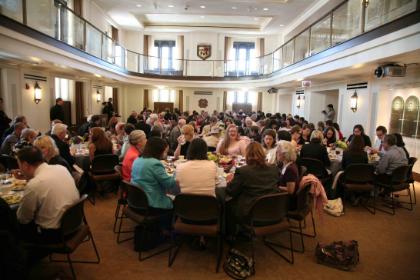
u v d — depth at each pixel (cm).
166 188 319
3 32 505
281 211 303
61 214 256
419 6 450
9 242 193
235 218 330
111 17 1454
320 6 1117
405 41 479
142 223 310
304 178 353
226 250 346
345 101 964
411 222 443
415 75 681
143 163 319
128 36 1716
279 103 1616
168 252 339
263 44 1727
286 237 386
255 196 298
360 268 315
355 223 436
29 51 600
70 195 266
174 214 318
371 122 840
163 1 1201
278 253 340
